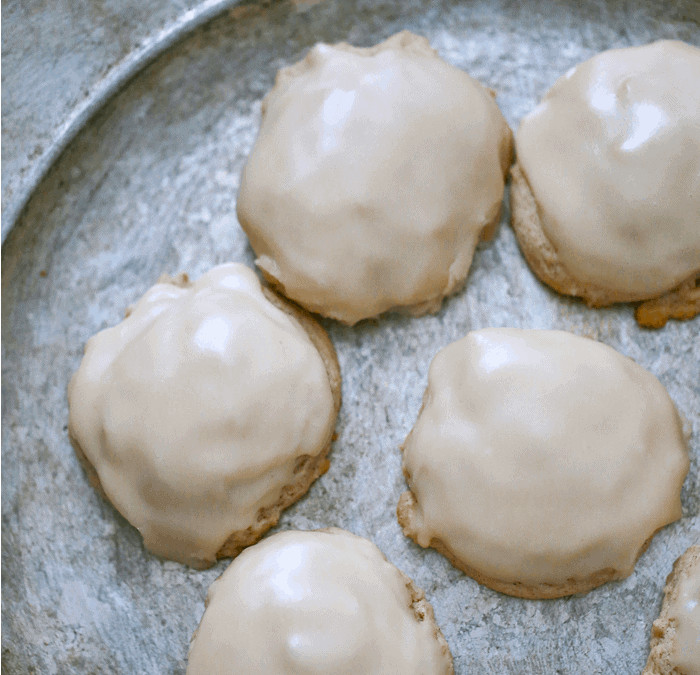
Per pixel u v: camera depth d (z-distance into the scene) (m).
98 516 0.35
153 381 0.33
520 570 0.33
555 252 0.34
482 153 0.34
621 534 0.32
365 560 0.33
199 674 0.32
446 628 0.34
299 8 0.36
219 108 0.37
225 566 0.35
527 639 0.34
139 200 0.37
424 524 0.33
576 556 0.32
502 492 0.32
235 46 0.37
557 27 0.37
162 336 0.33
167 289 0.35
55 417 0.36
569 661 0.33
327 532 0.34
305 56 0.37
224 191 0.37
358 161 0.33
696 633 0.32
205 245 0.37
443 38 0.37
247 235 0.35
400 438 0.35
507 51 0.37
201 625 0.33
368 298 0.34
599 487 0.32
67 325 0.36
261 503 0.33
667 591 0.33
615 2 0.36
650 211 0.33
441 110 0.34
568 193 0.34
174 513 0.33
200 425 0.33
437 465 0.33
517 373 0.33
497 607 0.34
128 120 0.37
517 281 0.36
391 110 0.34
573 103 0.34
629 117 0.33
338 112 0.34
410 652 0.32
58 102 0.36
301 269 0.34
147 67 0.36
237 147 0.37
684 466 0.33
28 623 0.35
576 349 0.33
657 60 0.34
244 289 0.35
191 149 0.37
